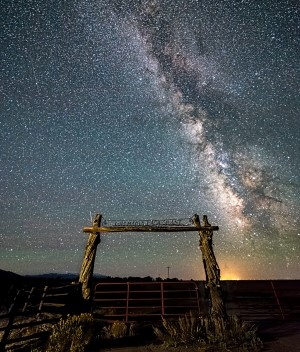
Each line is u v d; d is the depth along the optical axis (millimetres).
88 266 8758
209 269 8516
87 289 8484
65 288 8062
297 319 9219
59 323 6883
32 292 6953
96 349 6043
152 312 10766
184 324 6973
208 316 7699
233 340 6414
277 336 7039
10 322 5723
